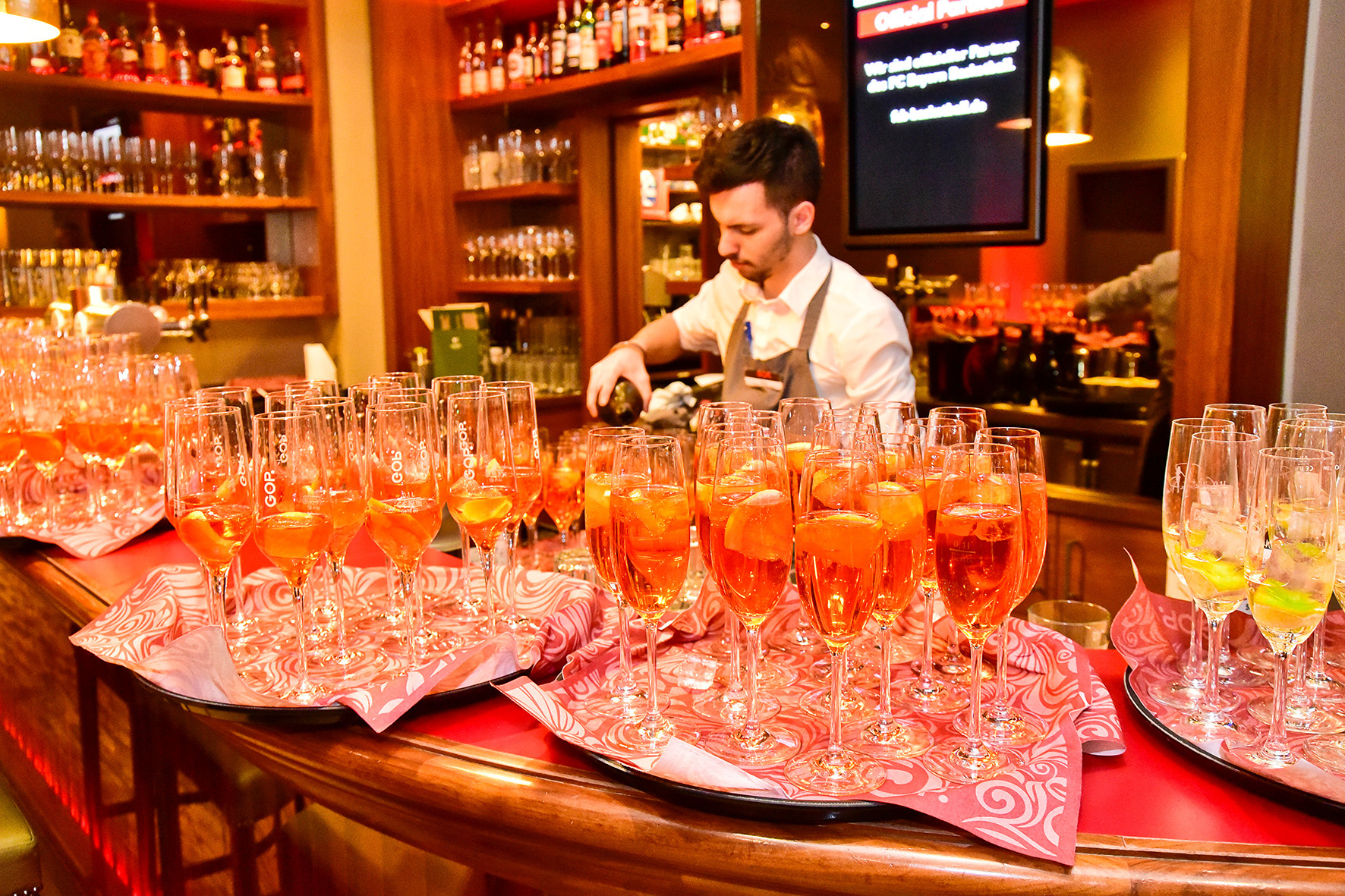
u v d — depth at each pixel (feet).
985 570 3.08
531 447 4.48
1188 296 7.91
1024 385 10.28
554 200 15.14
